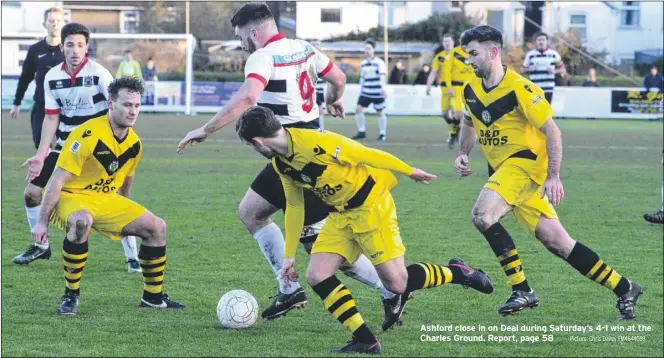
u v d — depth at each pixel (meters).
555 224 8.17
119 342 7.10
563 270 10.09
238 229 12.37
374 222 6.96
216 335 7.38
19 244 11.20
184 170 19.03
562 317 8.15
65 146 7.95
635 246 11.45
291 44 8.02
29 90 38.59
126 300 8.55
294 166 6.86
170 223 12.73
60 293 8.77
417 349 7.07
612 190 16.75
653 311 8.41
